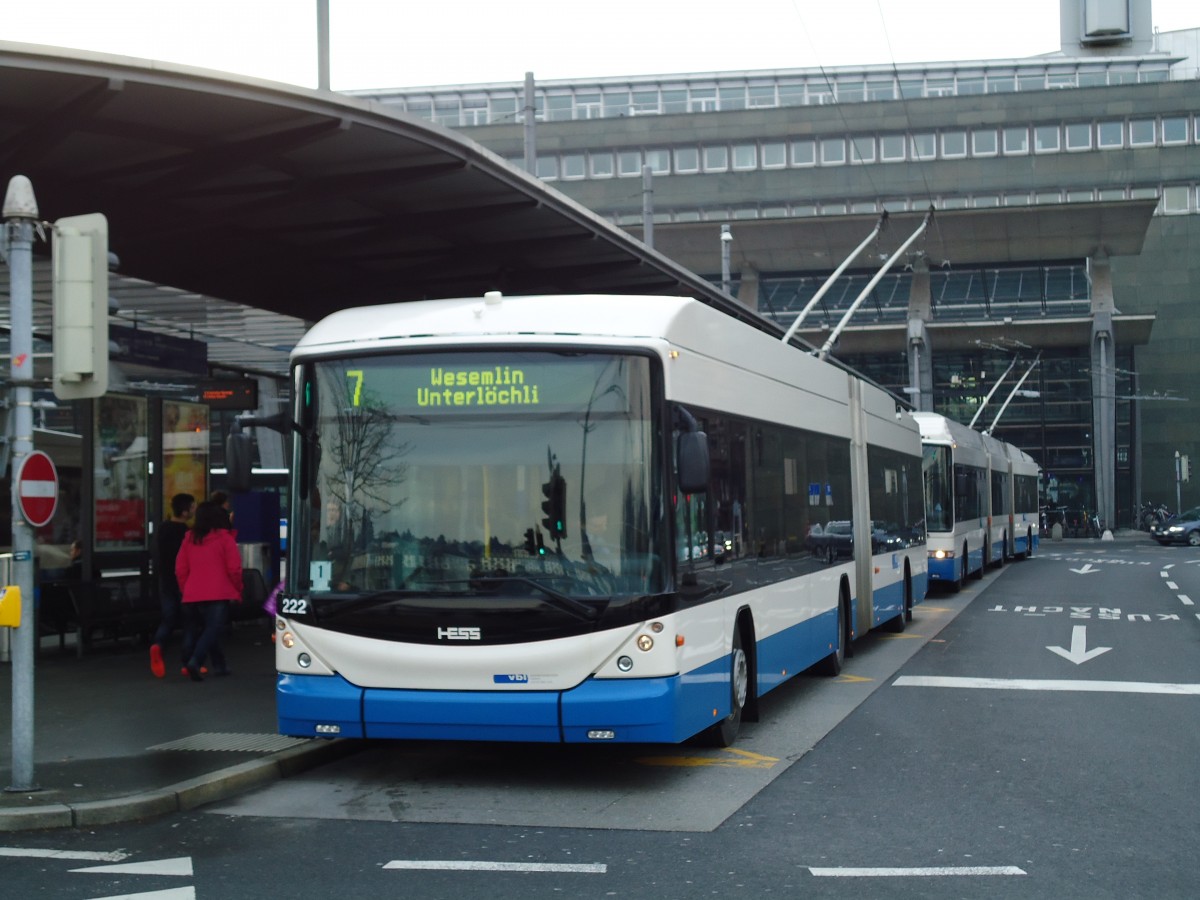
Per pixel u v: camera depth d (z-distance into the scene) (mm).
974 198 71938
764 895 6180
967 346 70312
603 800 8477
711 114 72375
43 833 7602
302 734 8750
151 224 14719
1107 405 69188
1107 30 85125
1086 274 70250
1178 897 6145
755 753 10086
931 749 10258
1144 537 71438
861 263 67375
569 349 8805
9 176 12492
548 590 8477
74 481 21953
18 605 8258
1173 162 72500
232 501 20031
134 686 13062
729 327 10664
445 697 8492
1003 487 39688
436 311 9156
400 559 8711
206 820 7941
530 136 27062
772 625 11484
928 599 27062
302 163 13516
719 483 9977
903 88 81375
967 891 6234
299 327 20688
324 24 14961
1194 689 13719
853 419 16078
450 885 6391
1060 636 19344
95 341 8289
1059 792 8641
